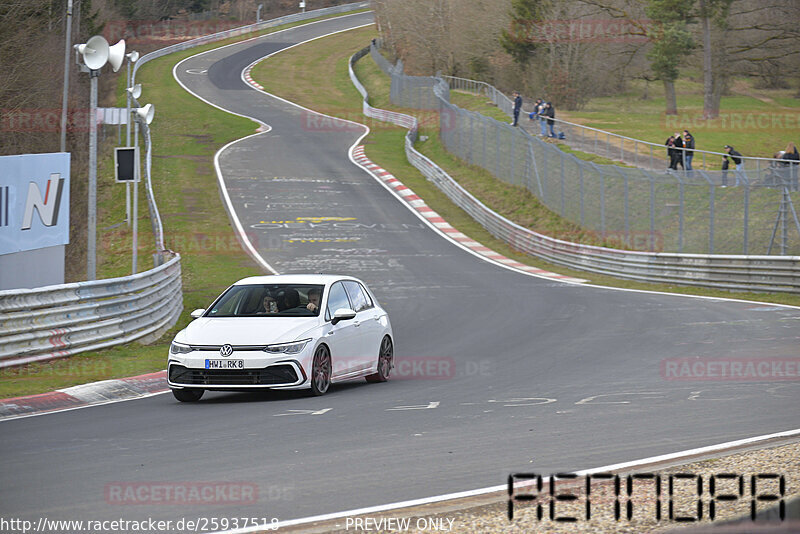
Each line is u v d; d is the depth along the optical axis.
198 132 113.69
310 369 19.86
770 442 14.06
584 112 117.75
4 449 14.55
